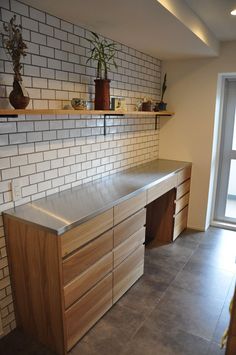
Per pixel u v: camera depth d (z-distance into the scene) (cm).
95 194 219
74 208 188
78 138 233
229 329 143
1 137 172
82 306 188
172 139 368
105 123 260
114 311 222
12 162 181
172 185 308
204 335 201
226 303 234
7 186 180
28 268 179
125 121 295
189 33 231
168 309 226
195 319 216
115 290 225
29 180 195
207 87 334
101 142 262
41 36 186
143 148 341
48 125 203
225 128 375
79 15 191
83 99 217
